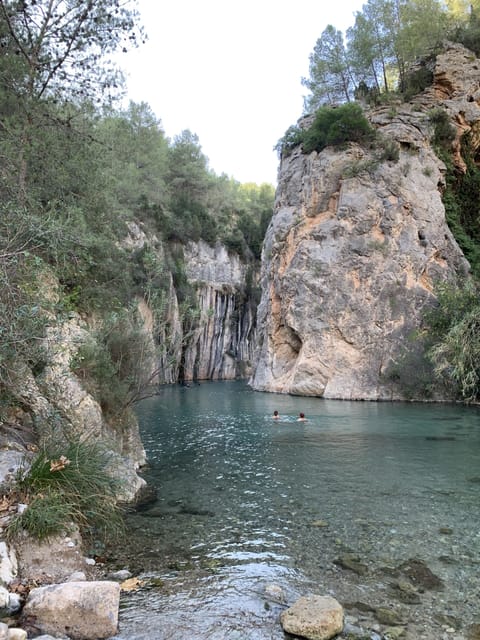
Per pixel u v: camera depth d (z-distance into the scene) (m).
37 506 5.43
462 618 4.49
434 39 39.97
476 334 24.20
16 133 9.47
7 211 6.24
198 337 51.47
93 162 11.89
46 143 10.26
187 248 53.84
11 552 4.90
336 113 34.47
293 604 4.60
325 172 34.16
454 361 24.08
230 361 58.38
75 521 5.95
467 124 36.34
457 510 7.73
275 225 36.91
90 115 11.53
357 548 6.15
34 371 8.28
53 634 3.99
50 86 10.18
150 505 8.05
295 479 9.85
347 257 31.36
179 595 4.84
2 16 9.02
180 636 4.11
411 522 7.16
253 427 17.58
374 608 4.66
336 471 10.54
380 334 29.50
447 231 32.56
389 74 43.69
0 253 5.78
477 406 23.97
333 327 30.97
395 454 12.35
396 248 30.70
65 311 7.75
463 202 35.69
